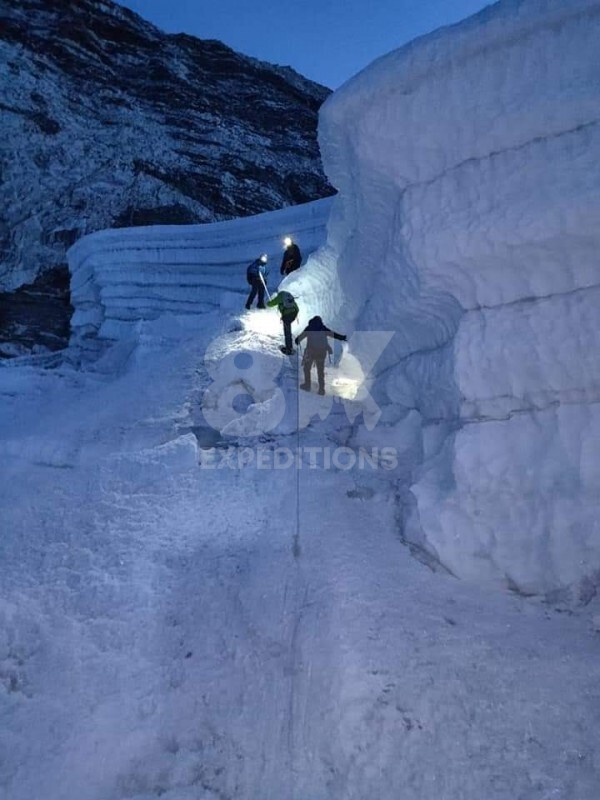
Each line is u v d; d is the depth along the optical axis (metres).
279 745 2.53
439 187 3.83
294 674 2.81
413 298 4.45
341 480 4.56
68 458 5.60
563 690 2.60
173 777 2.53
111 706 2.85
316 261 7.94
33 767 2.60
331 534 3.82
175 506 4.43
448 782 2.25
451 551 3.48
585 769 2.26
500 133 3.49
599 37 3.19
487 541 3.43
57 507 4.67
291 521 4.00
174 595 3.54
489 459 3.50
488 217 3.46
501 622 3.07
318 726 2.54
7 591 3.65
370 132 4.10
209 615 3.34
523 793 2.18
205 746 2.63
